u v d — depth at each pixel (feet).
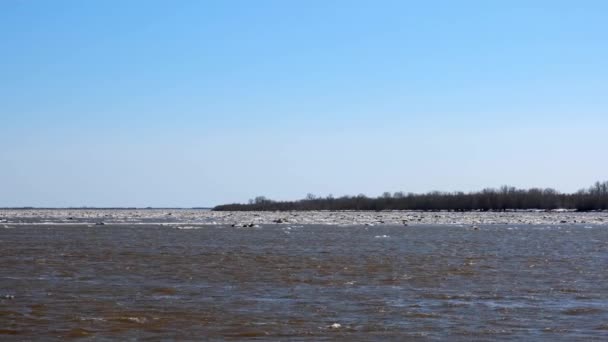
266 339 91.61
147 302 118.21
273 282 145.07
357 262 188.65
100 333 94.68
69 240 286.05
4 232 356.59
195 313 108.37
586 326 100.07
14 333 94.27
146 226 449.89
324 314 108.06
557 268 176.35
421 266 178.81
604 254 223.10
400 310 111.65
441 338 92.43
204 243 270.46
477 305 116.78
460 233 362.53
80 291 130.21
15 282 142.51
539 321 103.45
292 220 584.81
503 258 205.36
